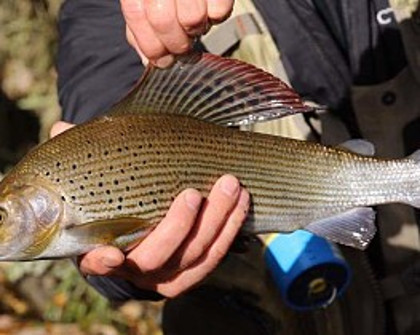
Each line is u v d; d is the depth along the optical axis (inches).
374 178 33.9
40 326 61.2
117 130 31.0
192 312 41.7
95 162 30.6
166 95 31.7
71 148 30.5
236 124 32.4
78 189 30.4
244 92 32.1
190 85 31.7
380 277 40.9
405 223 40.3
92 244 30.5
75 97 40.0
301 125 39.6
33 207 30.0
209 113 32.1
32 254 30.3
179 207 30.9
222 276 40.6
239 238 33.7
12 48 68.2
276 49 39.6
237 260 40.4
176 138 31.5
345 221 33.7
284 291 39.1
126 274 32.8
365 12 39.4
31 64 68.5
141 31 31.2
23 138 71.8
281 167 32.9
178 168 31.4
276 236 39.2
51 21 68.4
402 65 39.8
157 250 31.1
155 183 31.1
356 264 40.5
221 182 31.4
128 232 30.7
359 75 39.8
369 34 39.5
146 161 31.1
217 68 31.8
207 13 30.9
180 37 31.0
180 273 32.5
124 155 30.9
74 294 61.9
